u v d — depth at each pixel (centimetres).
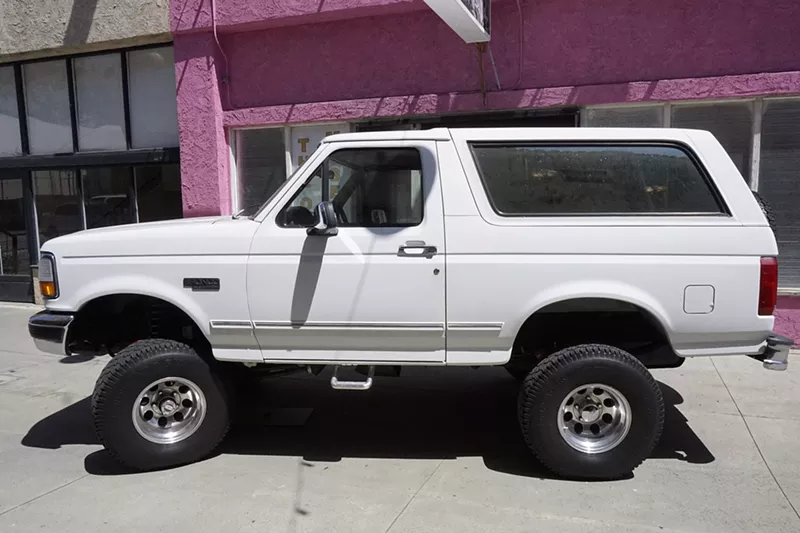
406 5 748
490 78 746
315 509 361
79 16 895
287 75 820
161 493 384
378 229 400
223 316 408
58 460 438
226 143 856
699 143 399
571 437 395
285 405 547
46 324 425
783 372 611
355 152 413
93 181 977
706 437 461
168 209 945
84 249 421
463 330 396
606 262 384
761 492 377
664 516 350
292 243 402
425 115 772
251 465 425
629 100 696
